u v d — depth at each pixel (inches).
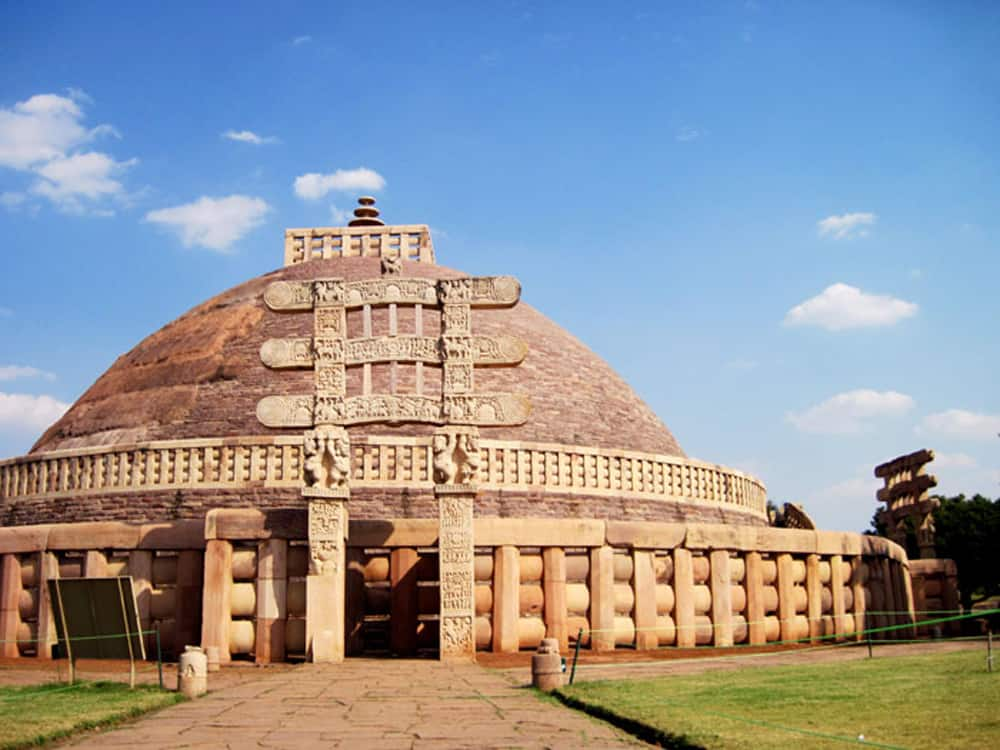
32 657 964.6
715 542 1030.4
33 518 1272.1
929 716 465.7
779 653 952.3
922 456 1640.0
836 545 1148.5
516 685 665.6
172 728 487.5
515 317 1635.1
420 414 906.7
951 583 1397.6
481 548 972.6
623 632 974.4
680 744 426.9
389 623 974.4
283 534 903.7
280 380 1401.3
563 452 1266.0
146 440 1365.7
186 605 936.3
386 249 1849.2
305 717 519.8
